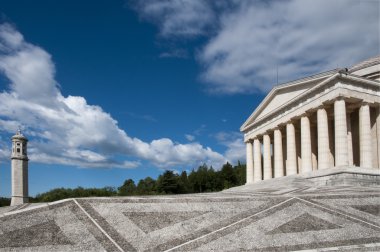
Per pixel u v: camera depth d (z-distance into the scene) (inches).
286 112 2241.6
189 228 608.1
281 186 1722.4
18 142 2068.2
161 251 528.1
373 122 1985.7
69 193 3575.3
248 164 2787.9
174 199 717.9
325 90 1902.1
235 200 751.1
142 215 634.8
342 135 1782.7
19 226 560.7
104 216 613.3
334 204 785.6
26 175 2096.5
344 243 598.9
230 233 598.2
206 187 4645.7
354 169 1674.5
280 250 558.3
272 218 670.5
